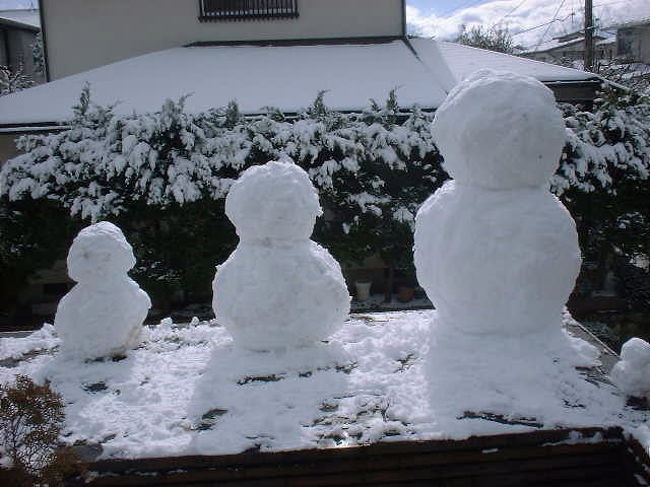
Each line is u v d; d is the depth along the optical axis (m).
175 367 4.67
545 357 4.34
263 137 8.76
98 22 14.39
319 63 13.08
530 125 4.16
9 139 11.05
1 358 5.12
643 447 3.43
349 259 9.48
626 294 9.85
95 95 11.43
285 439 3.62
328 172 8.66
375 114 9.30
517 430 3.64
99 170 8.50
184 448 3.54
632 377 3.92
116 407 4.07
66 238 9.11
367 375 4.37
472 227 4.29
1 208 8.91
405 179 9.43
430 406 3.92
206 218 9.05
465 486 3.70
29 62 27.41
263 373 4.41
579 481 3.76
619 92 10.45
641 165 8.70
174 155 8.55
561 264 4.24
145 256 9.02
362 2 14.73
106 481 3.50
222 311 4.58
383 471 3.64
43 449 3.35
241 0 14.63
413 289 10.27
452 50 14.63
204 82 11.99
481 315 4.39
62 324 4.79
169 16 14.49
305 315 4.49
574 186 8.78
